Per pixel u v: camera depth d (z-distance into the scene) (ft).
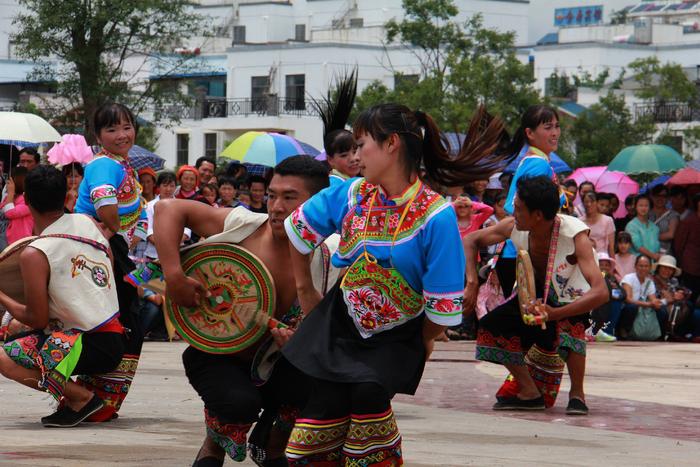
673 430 39.86
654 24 314.35
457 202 75.51
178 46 193.88
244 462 30.94
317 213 25.31
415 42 219.41
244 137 81.05
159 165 97.45
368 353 24.32
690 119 232.73
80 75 169.89
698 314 86.69
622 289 86.43
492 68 200.95
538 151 45.32
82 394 36.99
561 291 41.70
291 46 280.31
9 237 68.85
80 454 31.12
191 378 26.76
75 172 65.87
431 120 25.77
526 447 34.63
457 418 41.32
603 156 213.87
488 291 44.47
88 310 36.47
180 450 32.09
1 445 32.83
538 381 44.09
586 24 380.99
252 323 26.20
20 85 276.21
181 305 26.48
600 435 38.04
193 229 27.09
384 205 24.57
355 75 40.98
